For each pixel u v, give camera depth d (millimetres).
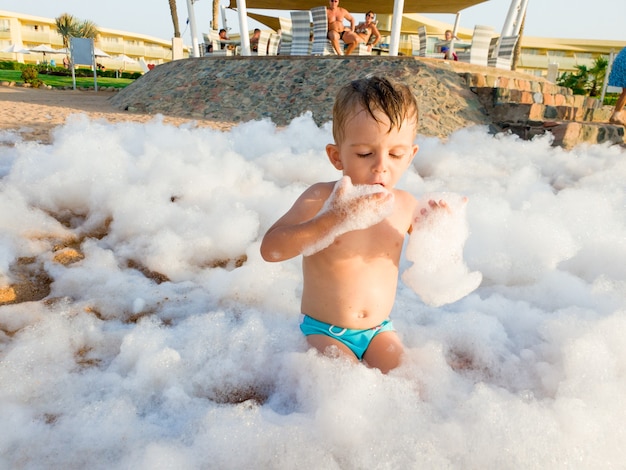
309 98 9203
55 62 43750
